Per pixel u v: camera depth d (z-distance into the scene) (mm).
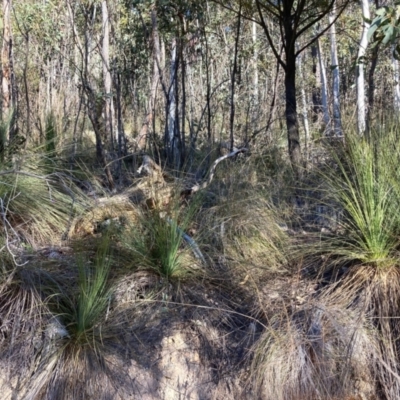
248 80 9109
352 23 8484
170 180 5070
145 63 7711
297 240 3893
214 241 3953
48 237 4086
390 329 3180
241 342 3309
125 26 7859
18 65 7938
